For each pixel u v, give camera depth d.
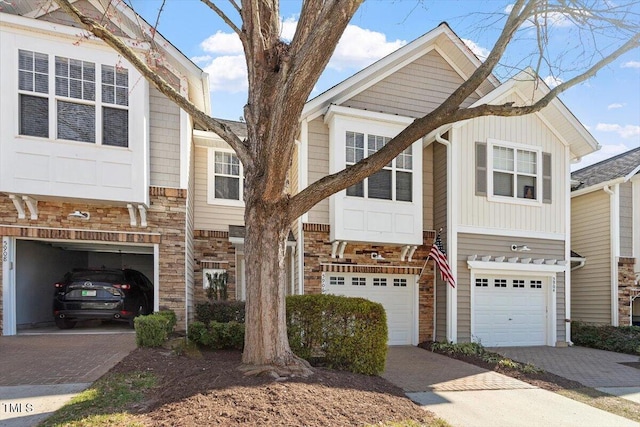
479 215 11.13
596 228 13.50
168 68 9.34
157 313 7.86
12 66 7.96
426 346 10.55
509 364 8.21
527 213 11.62
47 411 4.19
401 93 11.43
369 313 6.60
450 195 10.91
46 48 8.18
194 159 11.93
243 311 10.14
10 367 5.83
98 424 3.78
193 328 7.65
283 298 5.56
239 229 11.88
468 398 6.11
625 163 13.87
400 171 10.80
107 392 4.68
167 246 9.09
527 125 11.80
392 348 10.48
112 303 9.25
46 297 10.77
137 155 8.67
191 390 4.52
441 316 10.95
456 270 10.77
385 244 10.72
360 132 10.54
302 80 4.70
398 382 6.84
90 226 8.70
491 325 11.14
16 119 7.93
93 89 8.47
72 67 8.36
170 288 9.02
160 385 4.96
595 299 13.36
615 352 10.61
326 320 6.57
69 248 11.22
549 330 11.60
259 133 5.64
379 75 11.24
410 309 11.23
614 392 6.86
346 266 10.54
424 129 5.57
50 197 8.17
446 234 10.98
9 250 8.32
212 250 11.80
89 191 8.30
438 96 11.76
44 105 8.17
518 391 6.64
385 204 10.55
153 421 3.88
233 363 5.75
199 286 11.59
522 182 11.70
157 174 9.16
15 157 7.88
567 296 11.87
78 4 8.87
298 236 10.45
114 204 8.74
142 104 8.77
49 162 8.08
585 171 15.92
